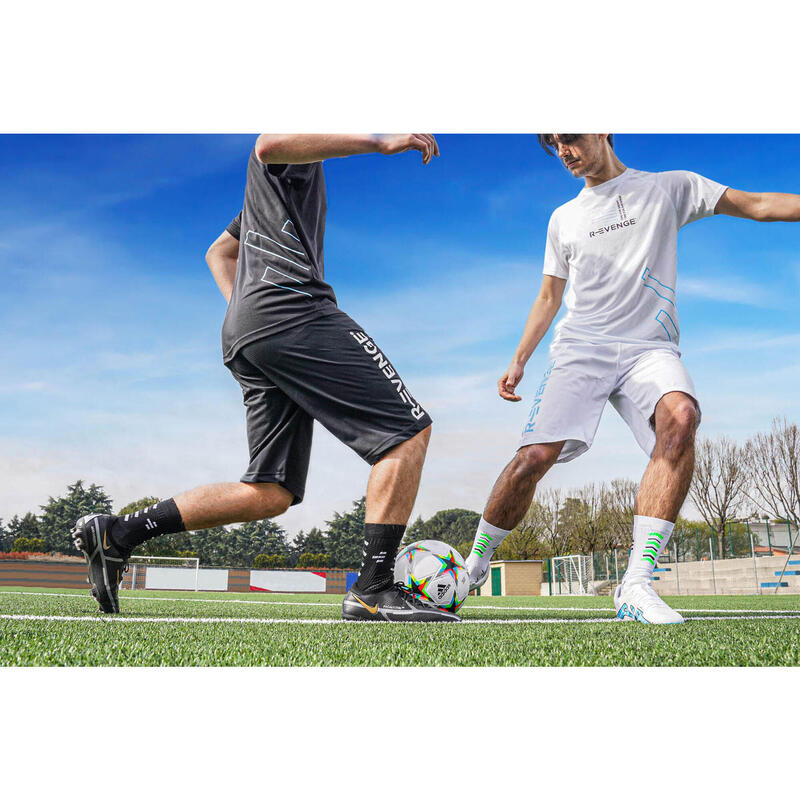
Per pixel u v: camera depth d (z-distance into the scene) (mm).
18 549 42656
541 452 2789
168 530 2389
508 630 1944
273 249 2234
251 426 2402
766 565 15484
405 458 2191
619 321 2836
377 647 1528
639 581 2398
